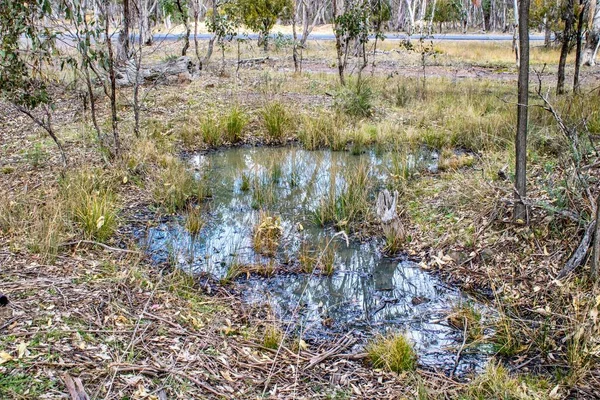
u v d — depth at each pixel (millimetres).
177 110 10414
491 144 8258
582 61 17781
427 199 6473
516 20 15992
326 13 45688
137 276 4527
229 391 3219
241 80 13422
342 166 8078
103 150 7484
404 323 4324
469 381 3529
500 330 4074
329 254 5355
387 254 5488
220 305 4438
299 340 3873
